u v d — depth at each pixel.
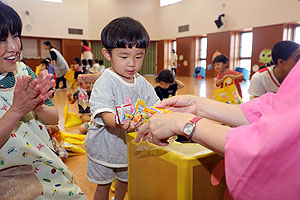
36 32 11.91
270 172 0.44
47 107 1.03
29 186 0.97
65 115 3.44
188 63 12.93
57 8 12.25
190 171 0.60
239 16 10.05
